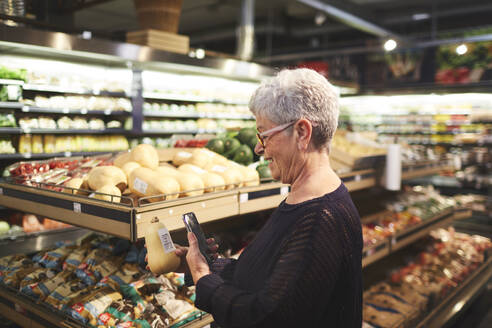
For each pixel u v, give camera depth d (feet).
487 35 26.66
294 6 30.94
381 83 32.01
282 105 3.11
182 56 16.01
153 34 15.02
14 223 11.68
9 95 13.91
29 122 15.14
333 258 2.94
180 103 21.56
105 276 5.47
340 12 21.94
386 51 31.58
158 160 6.35
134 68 17.52
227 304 3.07
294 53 37.76
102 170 5.21
